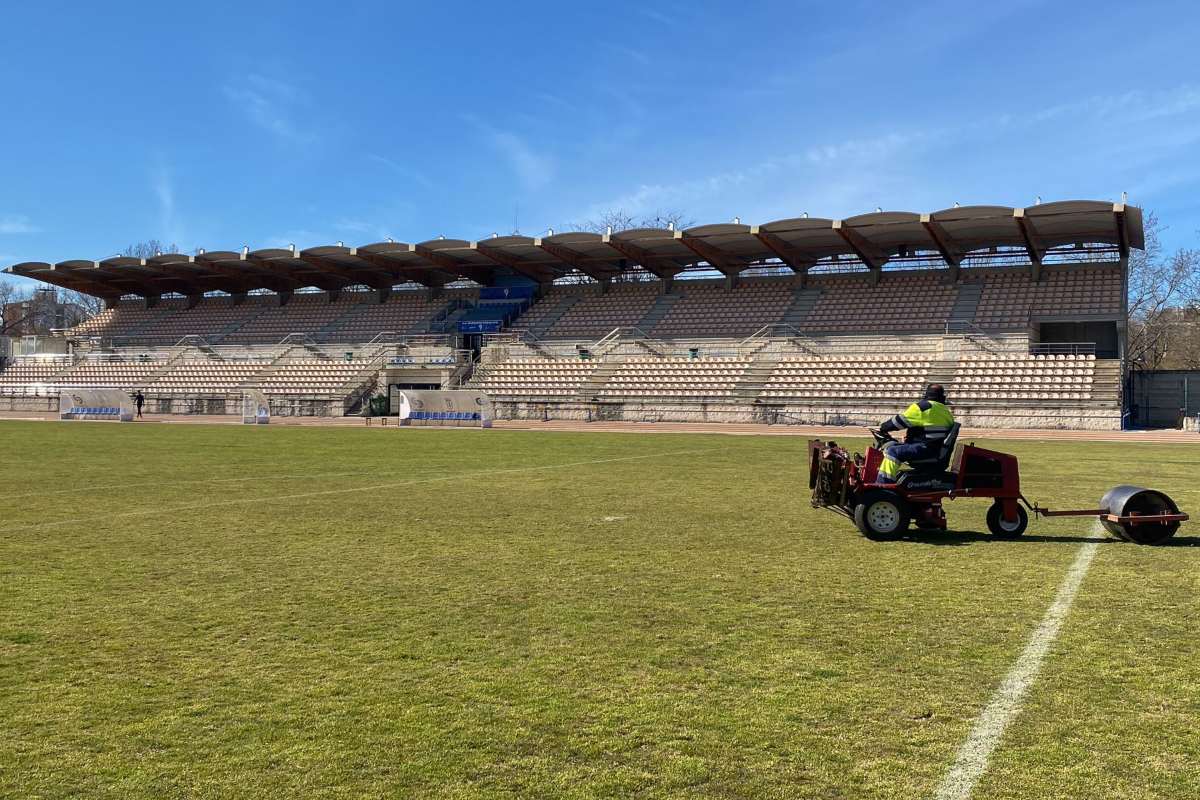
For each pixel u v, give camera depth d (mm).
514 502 13398
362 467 19297
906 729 4527
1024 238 42812
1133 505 9797
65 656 5672
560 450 24906
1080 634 6180
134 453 22953
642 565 8602
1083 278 46250
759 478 16969
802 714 4719
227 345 61750
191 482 16062
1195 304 58844
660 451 24531
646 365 48188
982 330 44719
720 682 5211
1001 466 10180
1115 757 4203
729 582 7852
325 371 55594
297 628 6344
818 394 43000
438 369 52875
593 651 5805
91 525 11047
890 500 9953
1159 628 6328
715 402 43594
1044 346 44750
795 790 3875
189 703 4859
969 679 5250
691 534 10430
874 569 8414
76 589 7547
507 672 5387
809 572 8273
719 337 51000
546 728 4531
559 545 9695
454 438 31031
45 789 3865
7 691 5035
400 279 61750
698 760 4168
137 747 4289
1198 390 43125
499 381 50531
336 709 4777
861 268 51562
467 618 6629
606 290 58344
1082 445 27266
